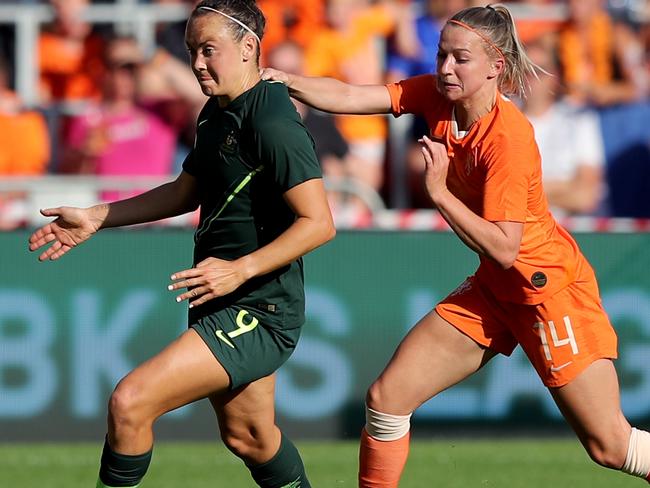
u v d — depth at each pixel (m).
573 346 15.73
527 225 15.47
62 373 25.88
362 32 36.06
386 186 34.41
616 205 35.25
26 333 25.81
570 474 22.56
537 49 35.50
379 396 16.12
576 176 34.81
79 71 36.69
